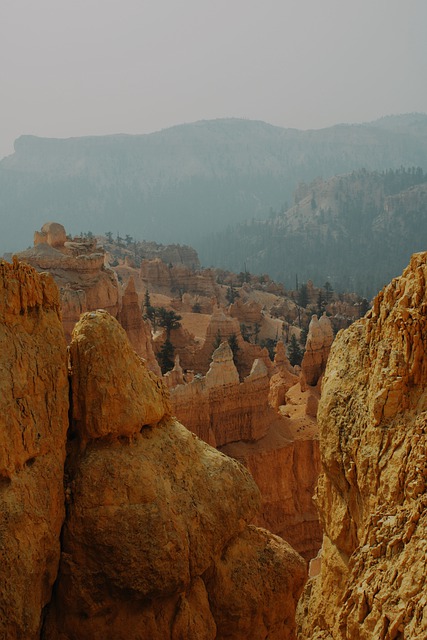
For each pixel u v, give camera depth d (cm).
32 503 1494
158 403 1766
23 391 1527
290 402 5284
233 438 4369
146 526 1595
